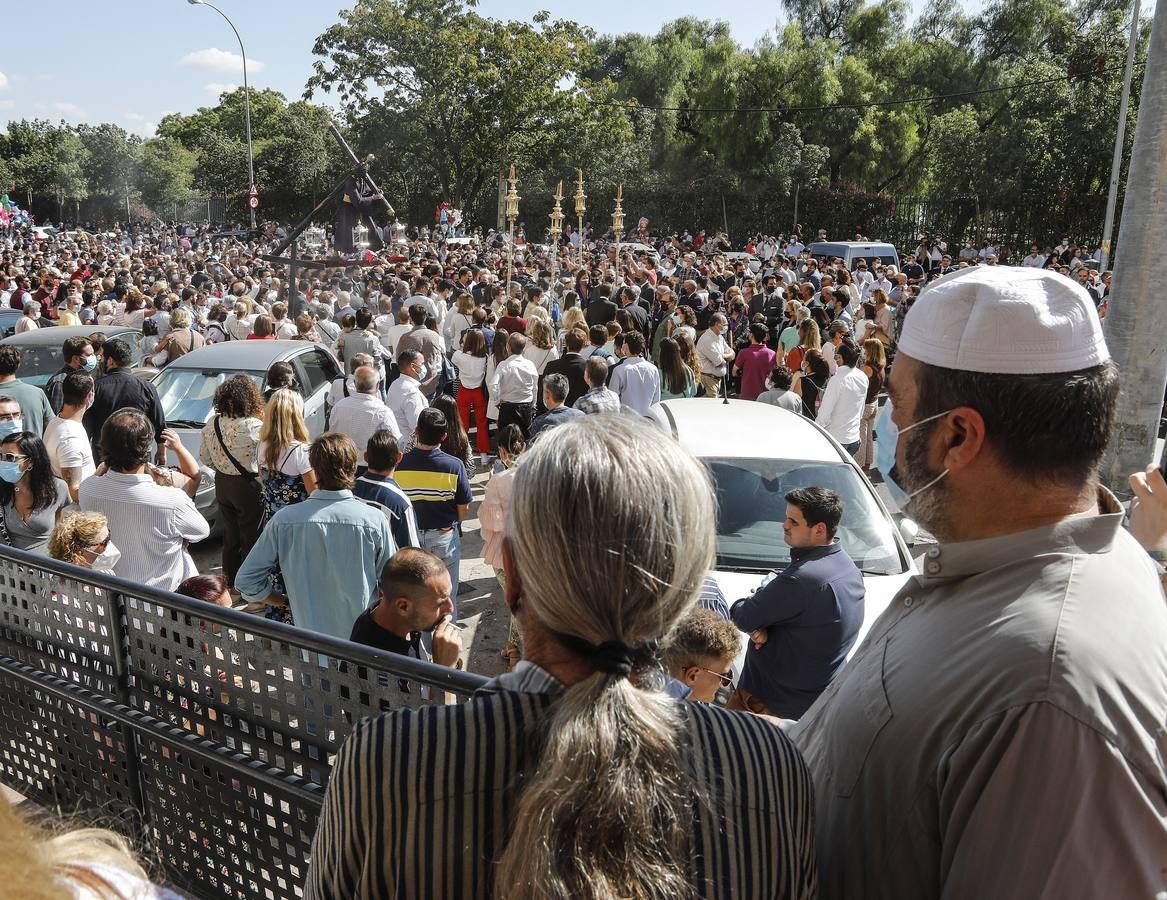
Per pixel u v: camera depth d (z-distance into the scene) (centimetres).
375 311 1538
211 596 360
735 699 390
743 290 1817
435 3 4562
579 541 98
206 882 260
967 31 4488
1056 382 113
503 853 96
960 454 118
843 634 362
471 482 923
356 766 101
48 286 1495
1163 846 98
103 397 669
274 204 5303
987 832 102
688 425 581
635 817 92
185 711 255
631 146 4800
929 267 3256
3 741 324
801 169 4384
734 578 460
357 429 647
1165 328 704
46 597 295
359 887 102
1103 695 99
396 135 4631
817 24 4828
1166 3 664
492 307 1511
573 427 106
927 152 4466
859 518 500
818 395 897
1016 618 108
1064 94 3612
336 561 389
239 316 1204
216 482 590
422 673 193
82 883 76
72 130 7862
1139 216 698
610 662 99
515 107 4531
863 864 117
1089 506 118
